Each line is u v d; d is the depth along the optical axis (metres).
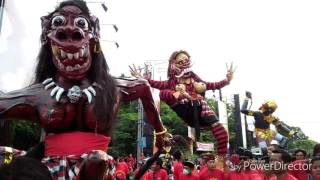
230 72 7.10
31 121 2.91
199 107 6.71
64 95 2.75
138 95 3.15
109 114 2.83
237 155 7.94
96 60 2.89
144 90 3.17
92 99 2.76
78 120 2.76
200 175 8.45
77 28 2.74
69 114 2.73
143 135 25.25
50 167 2.61
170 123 31.17
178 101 6.69
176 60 6.95
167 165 9.42
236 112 30.45
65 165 2.60
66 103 2.73
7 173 1.42
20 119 2.85
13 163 1.46
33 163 1.48
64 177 2.58
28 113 2.78
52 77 2.87
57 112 2.70
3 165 1.48
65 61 2.71
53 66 2.88
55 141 2.68
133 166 15.52
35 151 2.72
